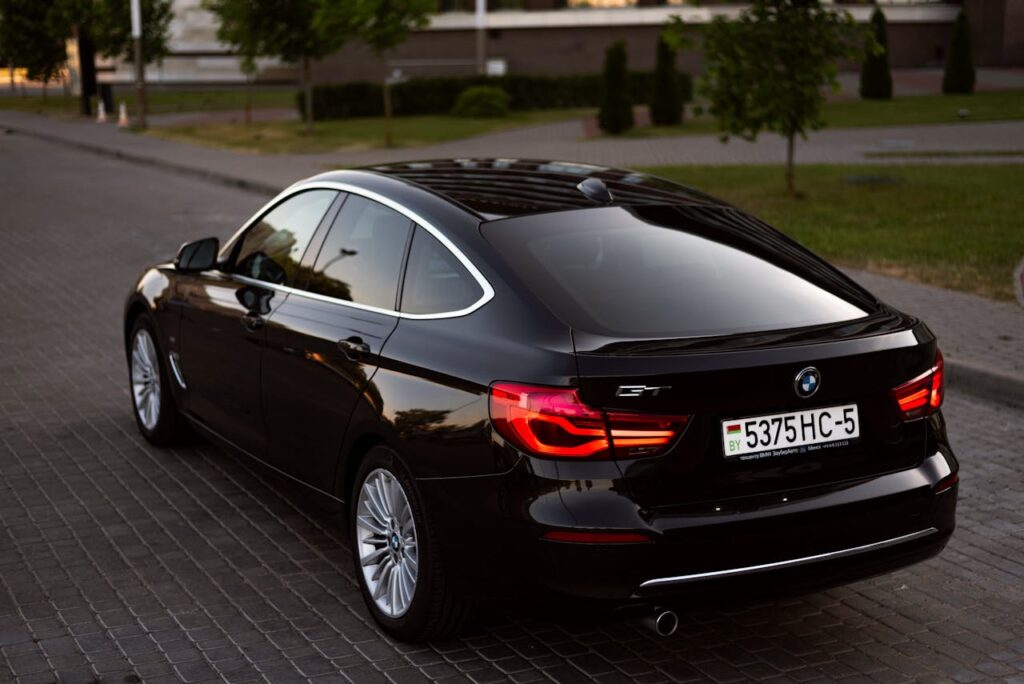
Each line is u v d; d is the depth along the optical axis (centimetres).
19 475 601
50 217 1627
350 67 5597
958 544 523
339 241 475
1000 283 1045
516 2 5384
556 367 354
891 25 5094
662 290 397
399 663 405
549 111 3922
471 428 370
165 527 532
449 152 2505
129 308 645
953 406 739
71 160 2562
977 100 3522
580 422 347
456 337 392
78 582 472
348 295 454
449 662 406
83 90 4072
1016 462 637
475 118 3591
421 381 395
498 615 414
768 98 1584
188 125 3475
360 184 480
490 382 367
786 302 404
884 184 1742
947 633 434
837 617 446
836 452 373
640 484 349
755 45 1570
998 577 487
